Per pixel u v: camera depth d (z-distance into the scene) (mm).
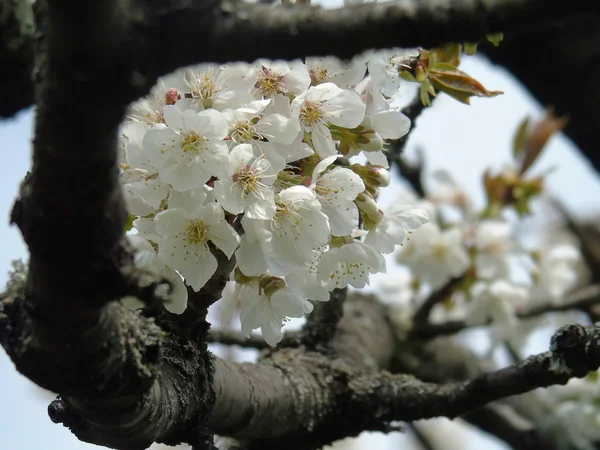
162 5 457
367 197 599
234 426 609
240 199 555
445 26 454
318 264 597
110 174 473
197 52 461
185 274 555
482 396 625
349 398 661
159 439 563
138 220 562
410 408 649
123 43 455
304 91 571
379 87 591
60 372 507
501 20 451
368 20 457
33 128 470
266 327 591
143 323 522
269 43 459
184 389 559
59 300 490
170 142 550
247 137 562
